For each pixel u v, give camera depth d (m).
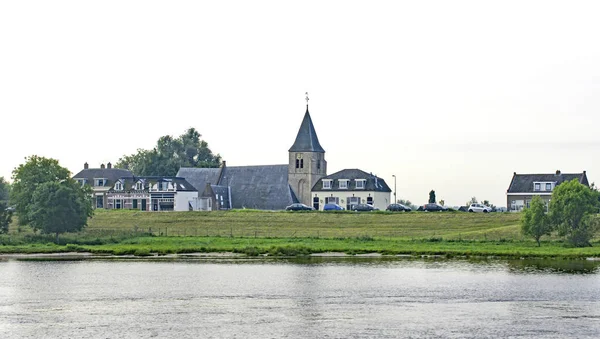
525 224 162.50
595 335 78.00
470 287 107.56
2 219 196.62
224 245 169.00
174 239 181.88
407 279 115.88
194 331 79.88
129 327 81.81
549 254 147.62
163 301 97.38
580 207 158.50
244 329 80.69
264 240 178.88
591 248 155.50
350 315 87.81
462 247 161.25
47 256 156.50
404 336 77.50
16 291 105.62
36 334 78.75
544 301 96.19
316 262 141.12
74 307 93.12
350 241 176.00
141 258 151.25
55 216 186.50
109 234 192.62
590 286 107.81
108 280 116.25
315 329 80.56
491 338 76.88
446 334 78.44
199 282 113.69
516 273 122.12
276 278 117.88
